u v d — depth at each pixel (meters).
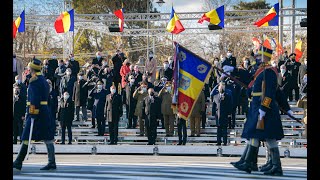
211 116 34.56
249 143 17.08
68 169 18.95
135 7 75.81
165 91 31.16
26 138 17.69
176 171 18.41
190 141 31.52
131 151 29.80
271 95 16.50
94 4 73.56
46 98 17.81
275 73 16.69
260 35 71.00
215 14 36.09
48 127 17.81
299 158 27.95
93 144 31.72
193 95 20.97
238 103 32.97
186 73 20.95
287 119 33.97
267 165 17.72
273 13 35.69
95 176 16.73
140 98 32.00
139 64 40.88
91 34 75.50
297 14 39.97
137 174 17.36
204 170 18.86
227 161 24.75
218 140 30.00
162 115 32.56
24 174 17.19
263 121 16.48
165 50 78.50
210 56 76.56
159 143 31.23
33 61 17.61
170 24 36.72
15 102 30.72
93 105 33.09
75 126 34.25
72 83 34.12
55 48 72.25
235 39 74.94
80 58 73.50
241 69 31.80
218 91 30.00
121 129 33.09
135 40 76.31
